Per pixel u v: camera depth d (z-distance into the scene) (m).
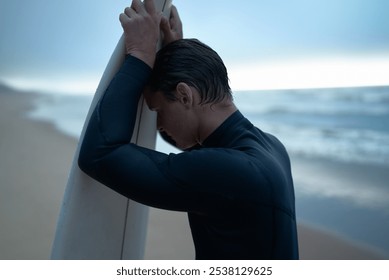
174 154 0.90
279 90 18.06
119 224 1.20
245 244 0.92
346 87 17.66
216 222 0.93
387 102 14.28
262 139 1.05
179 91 0.97
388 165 7.43
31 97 16.33
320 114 13.17
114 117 0.92
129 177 0.87
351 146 9.17
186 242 3.53
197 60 0.97
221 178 0.86
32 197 4.45
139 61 0.98
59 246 0.95
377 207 5.29
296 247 1.02
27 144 7.73
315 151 8.86
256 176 0.88
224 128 1.00
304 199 5.73
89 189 1.02
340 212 5.17
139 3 1.02
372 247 4.19
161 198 0.87
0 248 3.15
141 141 1.23
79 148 0.96
